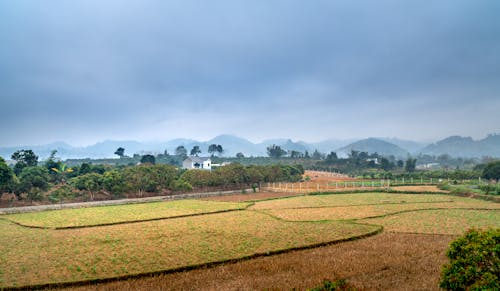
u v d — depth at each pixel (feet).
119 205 195.31
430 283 64.08
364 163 590.96
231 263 83.05
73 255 89.40
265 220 137.59
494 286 45.73
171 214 155.74
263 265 80.28
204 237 107.86
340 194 243.60
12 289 67.77
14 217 151.94
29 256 88.84
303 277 71.26
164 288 67.26
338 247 95.71
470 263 49.62
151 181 236.63
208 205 189.16
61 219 144.56
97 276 73.61
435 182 310.04
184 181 257.96
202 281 70.64
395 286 63.62
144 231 118.11
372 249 92.89
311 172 553.23
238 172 283.79
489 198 196.75
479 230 53.52
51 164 266.77
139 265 80.69
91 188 213.05
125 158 571.28
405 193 241.76
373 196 225.35
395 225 125.49
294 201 206.69
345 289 61.05
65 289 67.82
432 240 102.37
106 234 113.91
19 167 257.96
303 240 102.27
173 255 88.38
